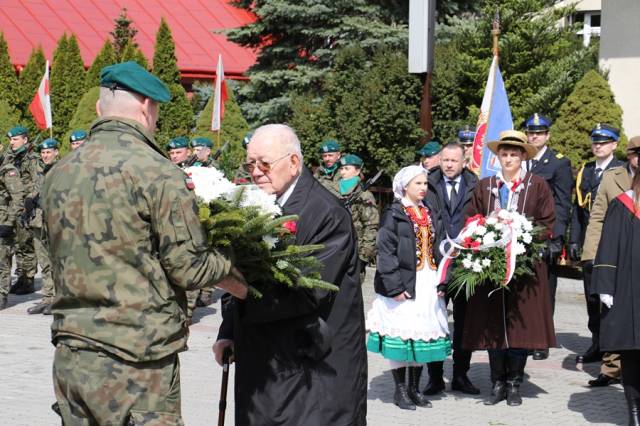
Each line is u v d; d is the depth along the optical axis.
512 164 7.31
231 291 3.82
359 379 4.20
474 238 6.85
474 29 16.17
